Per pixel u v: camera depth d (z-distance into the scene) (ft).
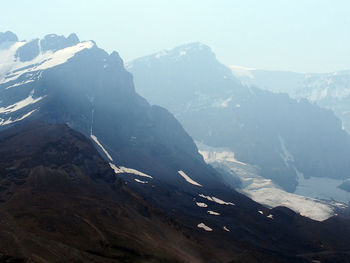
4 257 593.01
